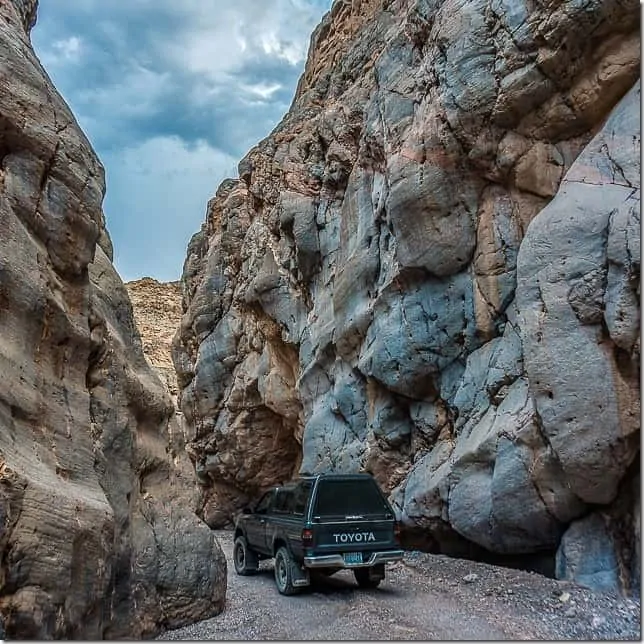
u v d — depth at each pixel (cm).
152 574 676
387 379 1285
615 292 786
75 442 609
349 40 2111
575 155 1016
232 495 2259
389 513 895
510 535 926
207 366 2258
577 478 807
